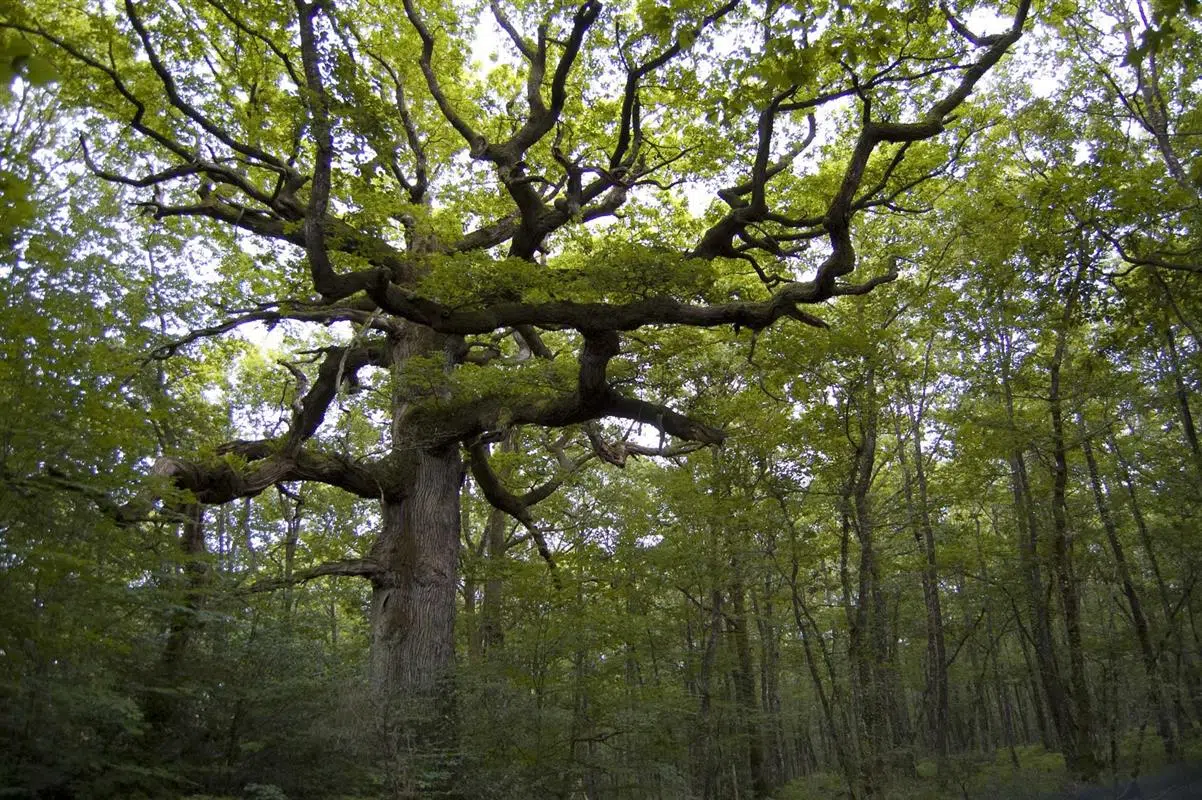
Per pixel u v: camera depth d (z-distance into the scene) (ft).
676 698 48.42
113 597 28.19
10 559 24.98
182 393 54.03
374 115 42.22
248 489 48.26
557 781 41.29
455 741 39.65
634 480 80.23
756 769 70.13
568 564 62.80
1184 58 48.26
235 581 36.88
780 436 54.60
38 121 46.55
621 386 57.00
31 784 24.90
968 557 60.54
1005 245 51.37
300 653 36.17
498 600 68.90
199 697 32.99
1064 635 70.33
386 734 35.94
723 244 47.37
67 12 46.09
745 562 57.98
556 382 52.75
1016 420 56.65
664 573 58.59
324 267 40.75
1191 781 41.37
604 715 43.19
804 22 29.91
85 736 28.37
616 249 41.88
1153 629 53.36
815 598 86.74
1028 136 56.80
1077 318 50.49
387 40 59.57
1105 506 55.67
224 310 52.49
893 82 43.09
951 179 57.77
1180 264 41.52
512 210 62.13
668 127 58.54
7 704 24.67
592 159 59.82
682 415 54.80
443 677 45.55
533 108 50.67
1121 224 44.29
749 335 52.75
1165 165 45.37
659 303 43.29
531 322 46.06
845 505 53.21
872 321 59.41
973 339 56.08
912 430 70.85
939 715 58.49
